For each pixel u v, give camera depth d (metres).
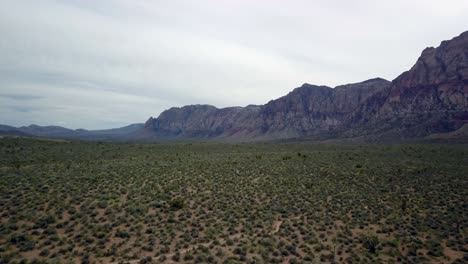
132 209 30.94
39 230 25.09
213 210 32.88
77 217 28.11
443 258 24.23
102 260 21.36
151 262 21.30
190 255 22.44
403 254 24.94
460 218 32.34
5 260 19.94
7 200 30.38
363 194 41.34
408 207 36.19
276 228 29.62
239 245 25.00
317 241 26.84
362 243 26.83
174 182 43.00
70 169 48.56
